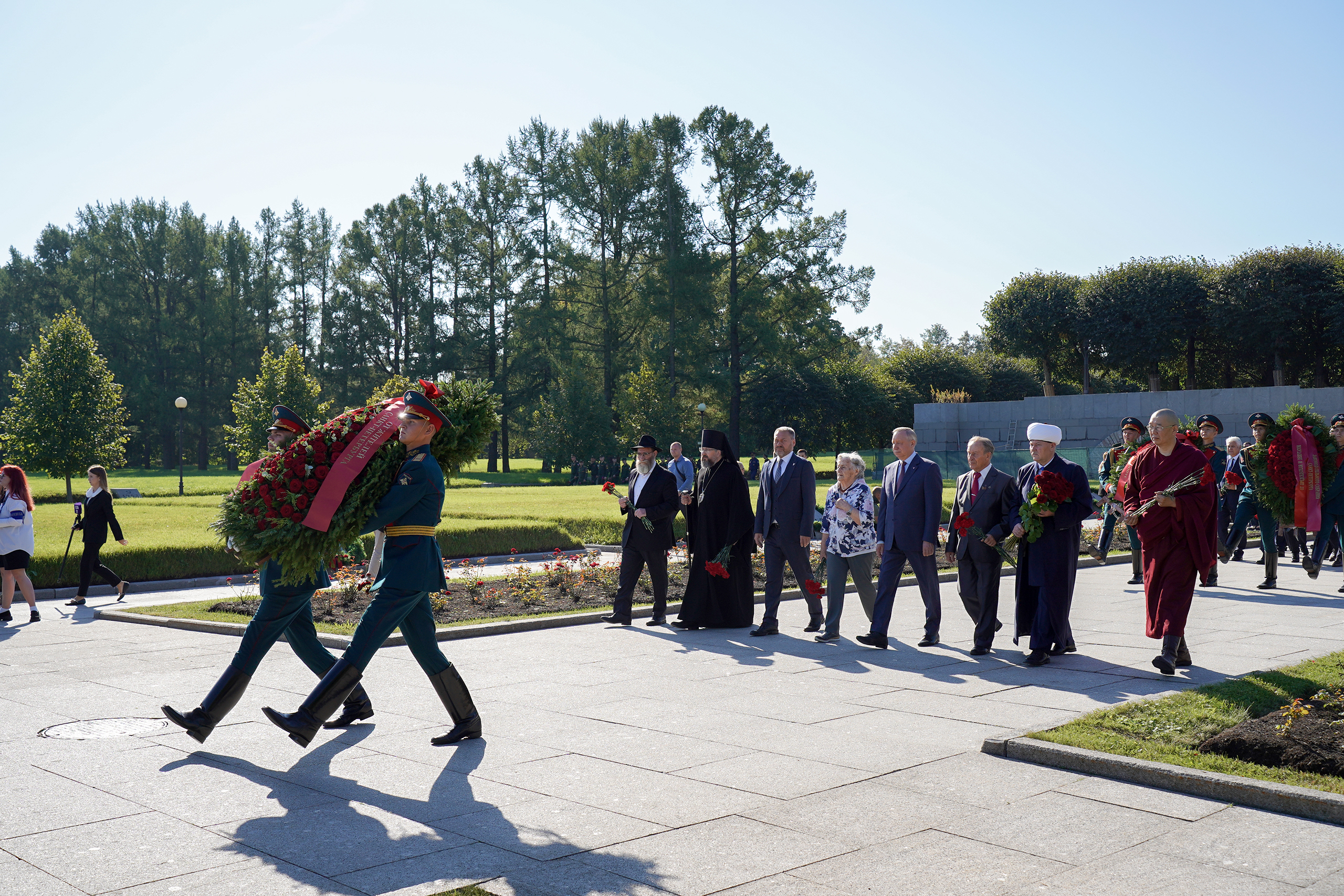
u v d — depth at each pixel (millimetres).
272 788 5062
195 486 45688
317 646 6637
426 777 5262
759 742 5887
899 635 10086
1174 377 71562
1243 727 5516
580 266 59031
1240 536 15484
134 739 6051
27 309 84125
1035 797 4859
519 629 10297
